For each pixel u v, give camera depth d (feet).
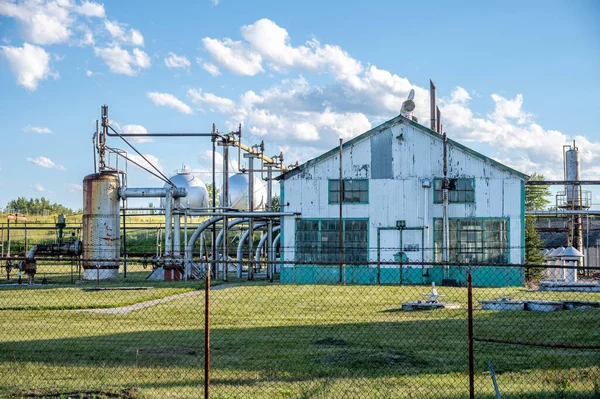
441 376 36.47
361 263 33.55
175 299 81.51
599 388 32.40
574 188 146.00
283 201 123.54
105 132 125.70
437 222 119.96
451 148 119.96
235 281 120.06
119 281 115.96
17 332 52.60
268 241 127.65
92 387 34.06
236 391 33.32
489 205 118.62
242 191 161.48
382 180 121.49
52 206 370.73
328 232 122.01
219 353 43.45
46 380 35.76
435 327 55.16
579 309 67.77
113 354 43.09
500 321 58.75
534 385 34.32
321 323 57.72
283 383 35.06
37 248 117.60
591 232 170.50
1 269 155.94
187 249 126.31
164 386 34.42
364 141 122.42
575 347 29.89
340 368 38.63
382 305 73.51
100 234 121.60
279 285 108.37
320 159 122.93
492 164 118.83
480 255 118.21
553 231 151.12
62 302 75.72
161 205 147.13
